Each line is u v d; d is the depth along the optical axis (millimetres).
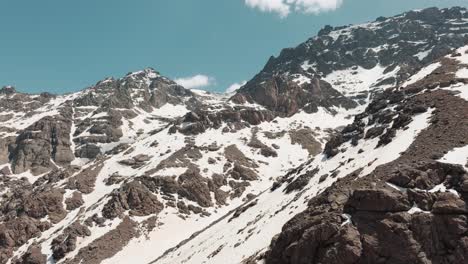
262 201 90250
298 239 47188
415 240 41250
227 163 165875
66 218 138000
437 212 42094
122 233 122500
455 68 85312
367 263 41688
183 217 133125
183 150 172750
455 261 40156
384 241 41906
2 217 144375
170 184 144375
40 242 125688
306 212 51844
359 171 58281
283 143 195000
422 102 70500
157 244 118875
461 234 40844
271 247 52656
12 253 125000
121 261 111375
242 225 79938
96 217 128625
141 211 132625
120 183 154750
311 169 84438
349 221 44375
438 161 48781
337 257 42250
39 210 139500
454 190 43594
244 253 62000
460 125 56625
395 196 43625
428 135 57719
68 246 117375
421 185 45125
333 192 51219
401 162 52406
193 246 89812
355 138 81125
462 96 67375
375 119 82500
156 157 172750
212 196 146250
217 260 66375
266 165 174125
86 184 158500
